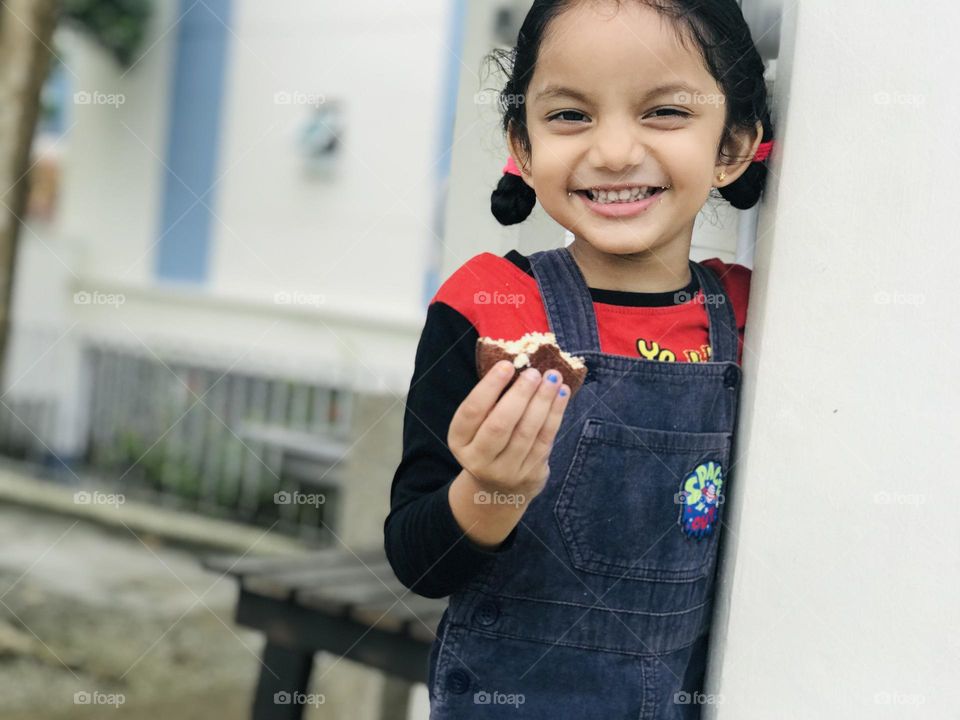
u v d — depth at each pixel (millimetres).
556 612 1274
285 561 2697
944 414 1179
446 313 1328
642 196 1285
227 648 4324
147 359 7875
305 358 7465
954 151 1171
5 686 3688
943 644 1186
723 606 1343
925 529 1192
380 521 3475
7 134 5902
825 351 1248
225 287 8000
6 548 5734
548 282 1333
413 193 7070
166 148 8320
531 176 1400
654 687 1286
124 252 8461
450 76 6902
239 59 7895
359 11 7223
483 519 1171
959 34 1166
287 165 7707
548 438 1116
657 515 1278
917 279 1192
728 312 1397
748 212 1697
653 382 1287
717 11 1280
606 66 1238
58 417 7969
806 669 1259
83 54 8578
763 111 1368
